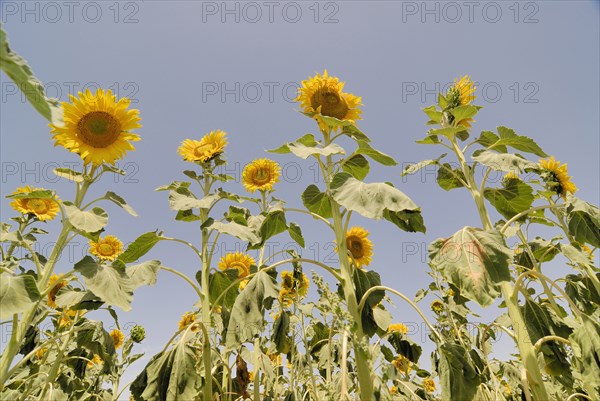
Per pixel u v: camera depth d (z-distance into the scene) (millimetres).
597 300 3941
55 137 3455
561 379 3479
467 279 2746
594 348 2594
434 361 4914
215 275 4992
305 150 3635
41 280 2932
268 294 3428
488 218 3609
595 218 3381
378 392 2668
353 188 3279
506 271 2746
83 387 5230
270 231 4266
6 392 4422
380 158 3971
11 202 5559
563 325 3475
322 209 4309
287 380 6035
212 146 5094
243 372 4566
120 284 3248
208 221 4301
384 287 3072
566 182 4438
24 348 4867
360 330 2910
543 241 4637
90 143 3561
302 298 5965
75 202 3430
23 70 1619
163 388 3176
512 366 4551
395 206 3029
